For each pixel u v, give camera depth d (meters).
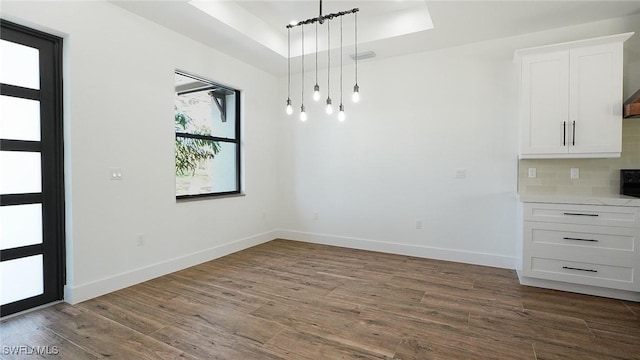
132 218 2.94
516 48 3.37
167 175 3.26
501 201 3.47
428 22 3.23
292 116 4.80
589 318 2.27
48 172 2.47
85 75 2.56
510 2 2.68
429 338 2.01
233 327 2.16
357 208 4.33
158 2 2.73
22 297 2.37
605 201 2.57
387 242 4.12
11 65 2.27
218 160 4.21
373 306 2.49
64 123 2.51
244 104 4.29
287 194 4.90
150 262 3.10
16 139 2.30
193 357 1.82
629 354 1.83
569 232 2.70
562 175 3.17
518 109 3.36
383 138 4.11
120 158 2.82
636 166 2.90
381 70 4.09
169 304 2.53
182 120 3.91
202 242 3.69
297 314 2.35
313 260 3.76
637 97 2.63
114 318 2.28
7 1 2.14
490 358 1.79
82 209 2.56
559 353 1.84
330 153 4.51
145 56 3.02
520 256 3.01
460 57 3.64
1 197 2.24
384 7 3.32
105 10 2.69
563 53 2.85
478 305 2.50
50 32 2.40
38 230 2.44
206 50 3.67
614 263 2.56
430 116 3.81
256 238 4.54
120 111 2.82
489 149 3.52
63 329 2.12
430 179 3.83
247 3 3.27
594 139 2.77
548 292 2.75
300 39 3.98
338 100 4.41
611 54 2.70
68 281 2.54
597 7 2.76
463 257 3.66
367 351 1.87
